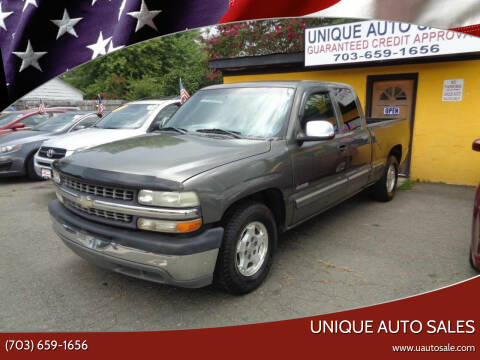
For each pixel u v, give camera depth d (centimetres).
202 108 420
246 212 305
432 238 457
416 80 739
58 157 618
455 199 630
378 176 557
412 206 591
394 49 688
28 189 738
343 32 733
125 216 278
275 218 365
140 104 756
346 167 452
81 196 299
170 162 287
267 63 861
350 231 481
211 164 288
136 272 285
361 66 794
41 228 502
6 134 835
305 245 436
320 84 437
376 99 805
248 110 391
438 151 741
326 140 370
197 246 266
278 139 354
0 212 579
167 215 262
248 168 307
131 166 286
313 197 390
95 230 289
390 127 579
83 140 623
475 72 683
